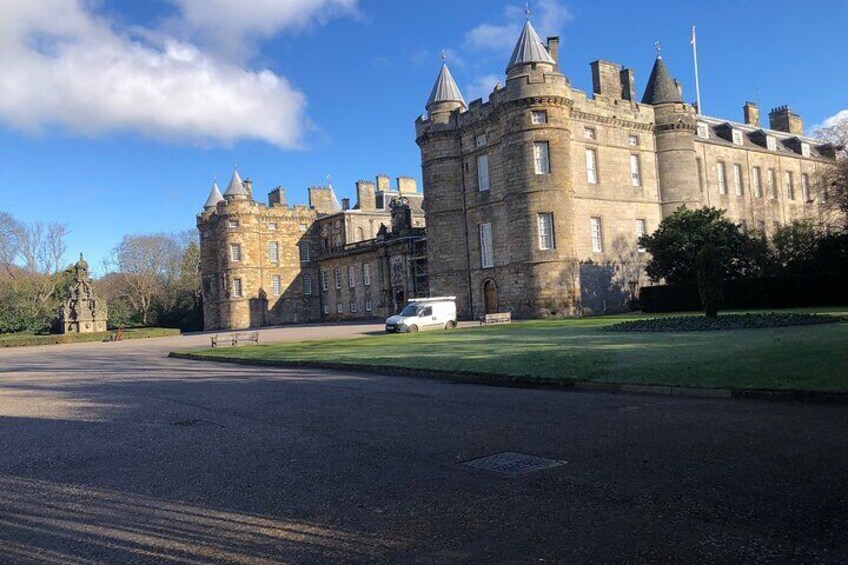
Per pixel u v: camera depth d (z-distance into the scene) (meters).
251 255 76.00
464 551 4.87
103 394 15.55
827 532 4.86
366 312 71.56
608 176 49.28
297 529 5.52
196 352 29.08
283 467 7.64
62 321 65.50
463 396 12.60
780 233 42.91
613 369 13.70
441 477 6.90
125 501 6.56
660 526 5.14
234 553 5.05
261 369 20.80
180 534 5.53
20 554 5.21
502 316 40.38
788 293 37.34
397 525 5.50
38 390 17.22
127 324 84.38
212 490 6.81
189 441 9.40
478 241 49.59
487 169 49.03
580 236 47.12
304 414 11.30
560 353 17.56
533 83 43.56
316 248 81.81
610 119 49.59
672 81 53.12
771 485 5.99
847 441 7.46
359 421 10.38
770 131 67.19
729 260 41.03
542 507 5.76
